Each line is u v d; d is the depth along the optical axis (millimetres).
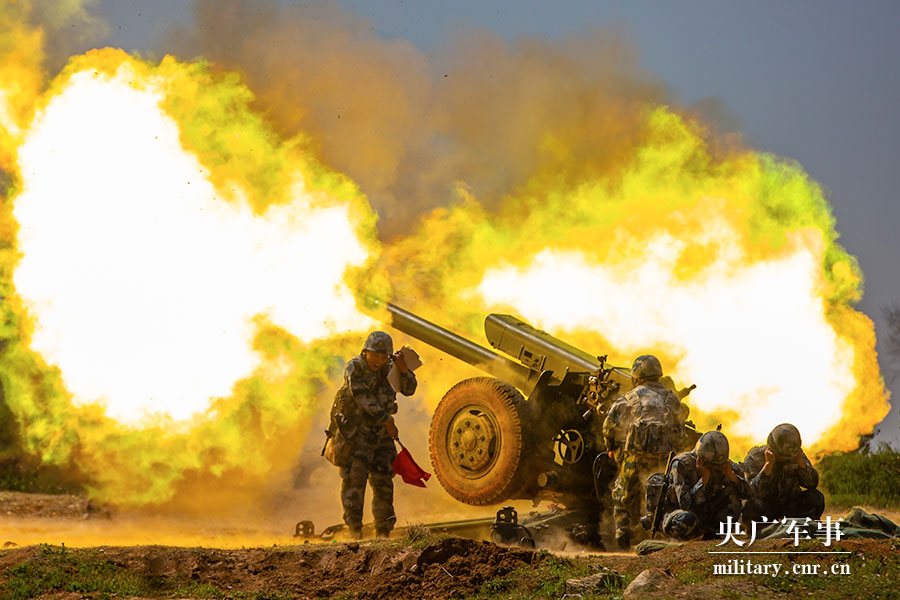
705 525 23172
